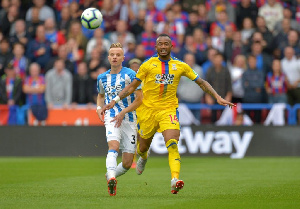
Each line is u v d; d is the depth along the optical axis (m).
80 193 30.27
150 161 54.03
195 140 59.50
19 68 66.31
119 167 30.58
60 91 62.22
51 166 48.53
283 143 59.41
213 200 27.14
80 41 68.25
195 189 32.44
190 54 62.94
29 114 61.53
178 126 29.47
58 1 76.56
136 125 30.19
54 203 25.92
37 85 62.34
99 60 64.06
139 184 35.16
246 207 24.73
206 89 29.88
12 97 62.19
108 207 24.59
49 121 61.47
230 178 38.94
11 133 59.88
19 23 71.25
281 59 67.69
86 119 61.34
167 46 29.16
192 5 73.44
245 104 61.53
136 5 75.00
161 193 30.44
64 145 59.31
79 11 73.31
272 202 26.39
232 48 67.62
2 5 75.56
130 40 68.62
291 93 64.25
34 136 59.66
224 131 59.38
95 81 62.69
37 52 67.81
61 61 62.34
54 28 70.69
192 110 61.34
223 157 59.12
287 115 61.16
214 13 73.19
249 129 59.47
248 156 59.25
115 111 29.75
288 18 71.62
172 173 28.12
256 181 36.97
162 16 72.19
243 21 72.94
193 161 54.06
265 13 73.12
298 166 48.50
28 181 36.91
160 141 59.00
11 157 59.22
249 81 61.94
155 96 29.89
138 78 29.03
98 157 58.31
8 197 28.41
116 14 72.38
